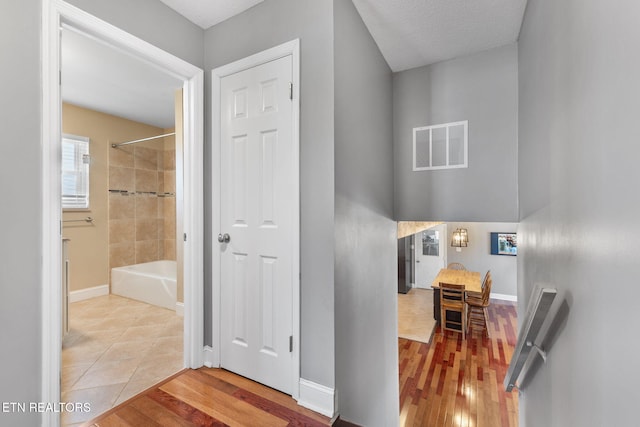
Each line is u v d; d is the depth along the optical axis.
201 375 1.89
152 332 2.63
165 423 1.44
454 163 2.67
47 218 1.27
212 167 2.00
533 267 1.67
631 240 0.57
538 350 1.26
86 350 2.26
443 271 7.35
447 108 2.70
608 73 0.69
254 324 1.83
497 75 2.50
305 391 1.62
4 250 1.16
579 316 0.87
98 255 3.79
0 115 1.15
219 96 1.99
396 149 2.91
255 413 1.54
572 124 0.96
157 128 4.51
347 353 1.76
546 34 1.36
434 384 4.11
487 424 3.33
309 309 1.64
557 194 1.15
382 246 2.52
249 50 1.87
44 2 1.27
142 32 1.67
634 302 0.56
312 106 1.65
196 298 1.97
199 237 1.99
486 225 7.89
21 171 1.21
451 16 2.07
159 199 4.53
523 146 2.11
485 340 5.45
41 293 1.25
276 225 1.75
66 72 2.70
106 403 1.60
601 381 0.71
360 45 2.03
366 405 2.08
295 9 1.71
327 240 1.60
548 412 1.20
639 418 0.54
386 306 2.62
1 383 1.14
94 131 3.75
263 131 1.81
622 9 0.61
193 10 1.88
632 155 0.57
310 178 1.65
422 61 2.71
